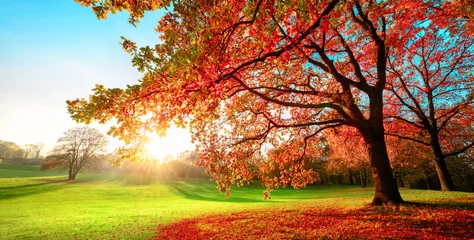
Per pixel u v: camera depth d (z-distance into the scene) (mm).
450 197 13023
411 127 20797
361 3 12195
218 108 6621
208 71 5648
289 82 13164
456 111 17891
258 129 14266
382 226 8500
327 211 12930
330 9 5090
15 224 16484
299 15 4887
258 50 7500
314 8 4922
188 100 5820
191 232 12102
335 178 72750
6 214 21016
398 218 9148
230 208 21047
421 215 9195
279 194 41438
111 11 5656
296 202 22500
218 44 5605
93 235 13008
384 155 11516
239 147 12391
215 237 10406
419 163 36250
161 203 29172
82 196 36094
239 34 6367
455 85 18719
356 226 8961
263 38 5086
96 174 86938
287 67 10562
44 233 13734
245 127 14086
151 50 4816
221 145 11898
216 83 5910
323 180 74500
